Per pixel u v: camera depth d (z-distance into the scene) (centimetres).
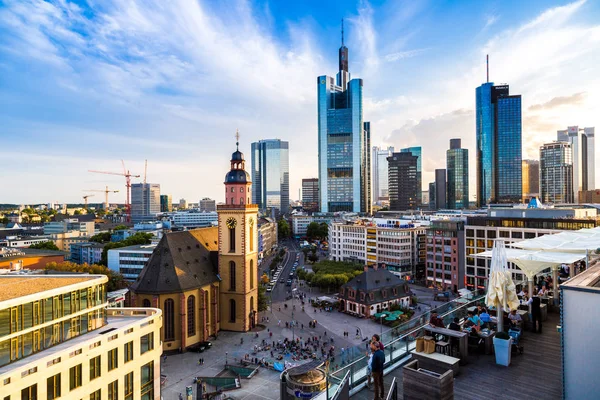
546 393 1883
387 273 13888
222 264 10931
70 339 4594
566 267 4941
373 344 1994
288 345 9800
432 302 14262
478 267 14750
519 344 2467
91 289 4919
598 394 1688
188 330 9738
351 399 2034
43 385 3838
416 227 19488
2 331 3872
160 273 9756
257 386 7650
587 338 1716
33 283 4584
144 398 5175
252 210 11050
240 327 10894
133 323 5022
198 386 7038
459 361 2203
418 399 1773
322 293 16012
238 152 11031
